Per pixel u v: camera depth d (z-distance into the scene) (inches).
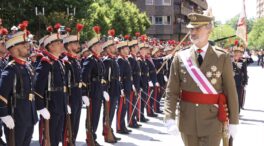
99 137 346.6
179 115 180.5
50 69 251.6
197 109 174.6
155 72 462.0
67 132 265.9
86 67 300.8
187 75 175.8
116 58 366.3
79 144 321.4
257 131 387.9
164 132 369.4
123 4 1641.2
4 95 215.6
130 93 375.6
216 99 174.9
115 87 339.9
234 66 426.6
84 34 860.6
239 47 424.8
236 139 353.4
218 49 177.6
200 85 173.5
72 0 948.6
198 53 175.8
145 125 403.2
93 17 1135.6
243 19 480.7
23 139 229.6
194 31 175.3
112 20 1408.7
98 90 309.3
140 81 419.2
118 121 360.2
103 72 317.1
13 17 877.8
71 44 283.9
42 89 241.1
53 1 924.0
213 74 173.9
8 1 866.1
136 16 1713.8
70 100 279.0
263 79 1069.1
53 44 255.3
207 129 174.4
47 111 241.9
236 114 174.9
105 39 368.8
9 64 222.4
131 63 392.8
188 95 176.7
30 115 230.2
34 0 893.2
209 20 174.6
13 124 217.0
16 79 222.2
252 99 623.8
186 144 183.0
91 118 309.9
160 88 493.4
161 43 626.5
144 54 430.6
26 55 232.8
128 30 1477.6
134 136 352.2
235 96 174.9
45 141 242.4
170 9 2453.2
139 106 408.2
